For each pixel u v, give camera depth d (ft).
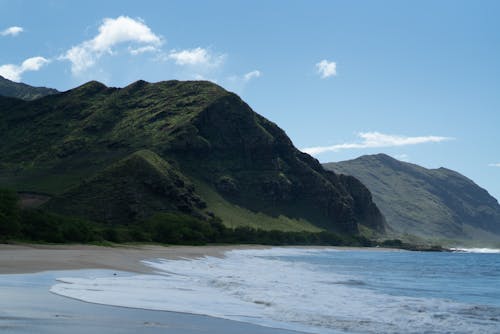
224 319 72.18
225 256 336.29
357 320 79.92
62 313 65.00
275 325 70.74
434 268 317.22
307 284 144.46
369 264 338.54
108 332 55.67
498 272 282.56
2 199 294.25
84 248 280.72
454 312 93.71
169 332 58.75
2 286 86.43
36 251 195.83
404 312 91.25
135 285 106.63
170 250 358.23
